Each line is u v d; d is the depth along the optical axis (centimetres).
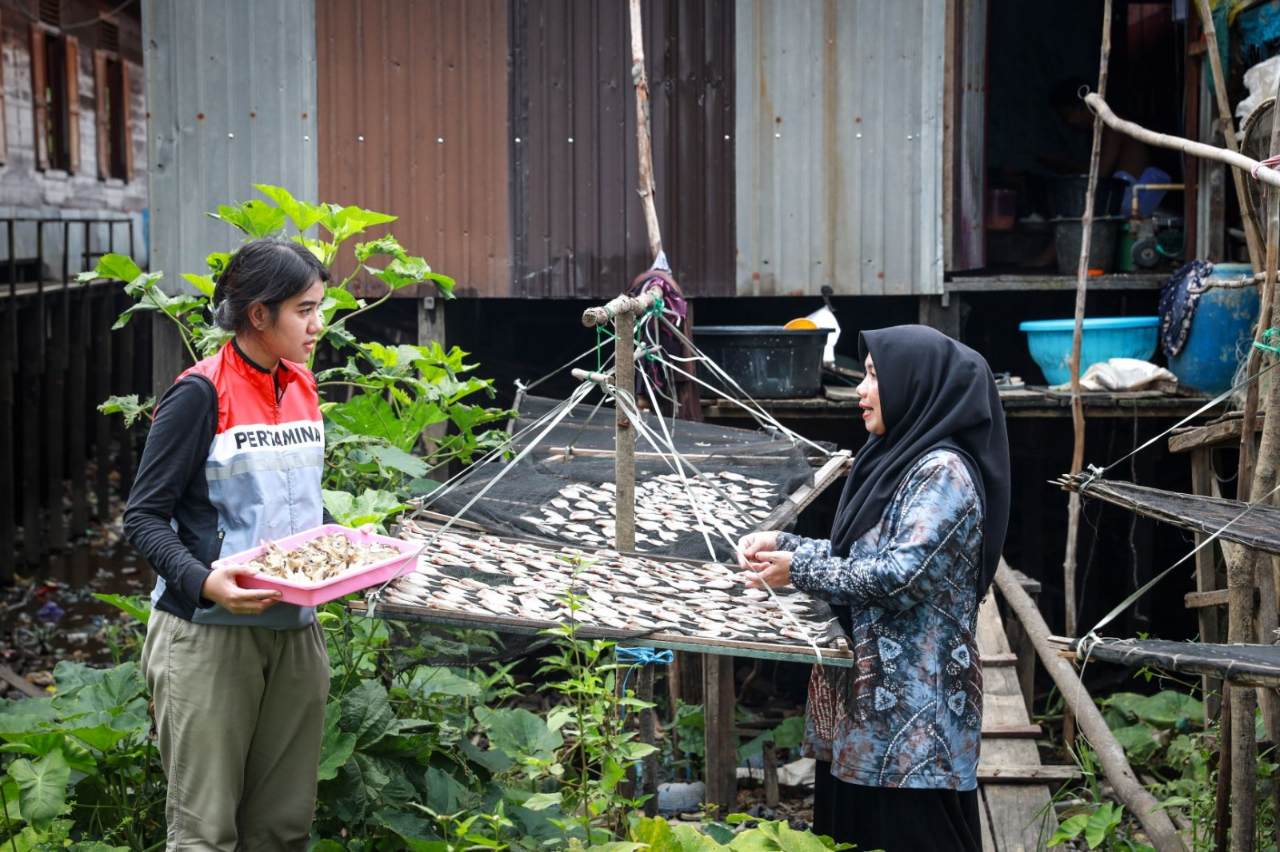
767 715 591
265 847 270
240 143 646
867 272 644
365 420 383
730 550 338
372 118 645
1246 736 343
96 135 1488
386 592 271
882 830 279
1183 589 710
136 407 386
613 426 487
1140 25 839
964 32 643
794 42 636
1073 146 881
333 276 655
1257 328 369
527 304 824
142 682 327
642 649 334
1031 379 816
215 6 639
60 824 291
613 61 640
